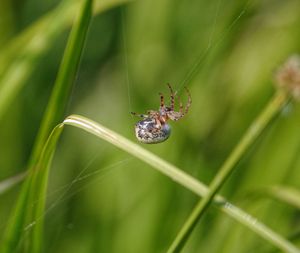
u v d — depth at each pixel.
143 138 0.33
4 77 0.37
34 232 0.34
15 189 0.42
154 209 0.41
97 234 0.41
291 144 0.41
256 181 0.41
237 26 0.42
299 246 0.36
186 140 0.42
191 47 0.42
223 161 0.42
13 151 0.42
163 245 0.41
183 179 0.32
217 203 0.33
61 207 0.42
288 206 0.41
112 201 0.42
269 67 0.42
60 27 0.37
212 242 0.41
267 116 0.32
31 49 0.37
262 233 0.32
